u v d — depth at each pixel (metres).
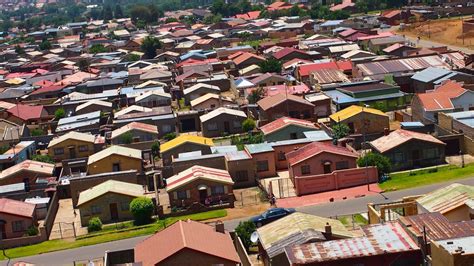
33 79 151.50
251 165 71.38
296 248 40.12
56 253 56.75
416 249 38.25
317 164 67.62
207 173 67.06
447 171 65.81
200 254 41.09
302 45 159.88
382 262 38.28
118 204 65.31
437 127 78.31
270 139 80.62
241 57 143.88
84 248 56.97
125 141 88.00
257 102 99.88
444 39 160.00
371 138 79.81
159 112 101.75
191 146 78.50
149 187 73.62
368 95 95.19
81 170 82.50
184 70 141.25
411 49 136.38
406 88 106.44
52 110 115.25
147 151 84.50
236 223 58.41
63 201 73.75
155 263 40.72
